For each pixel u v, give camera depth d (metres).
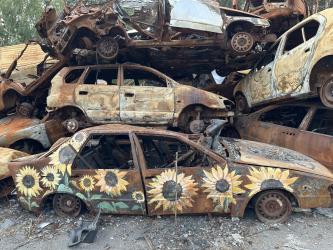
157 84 8.31
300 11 10.09
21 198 5.63
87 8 7.88
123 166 5.89
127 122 7.84
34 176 5.48
